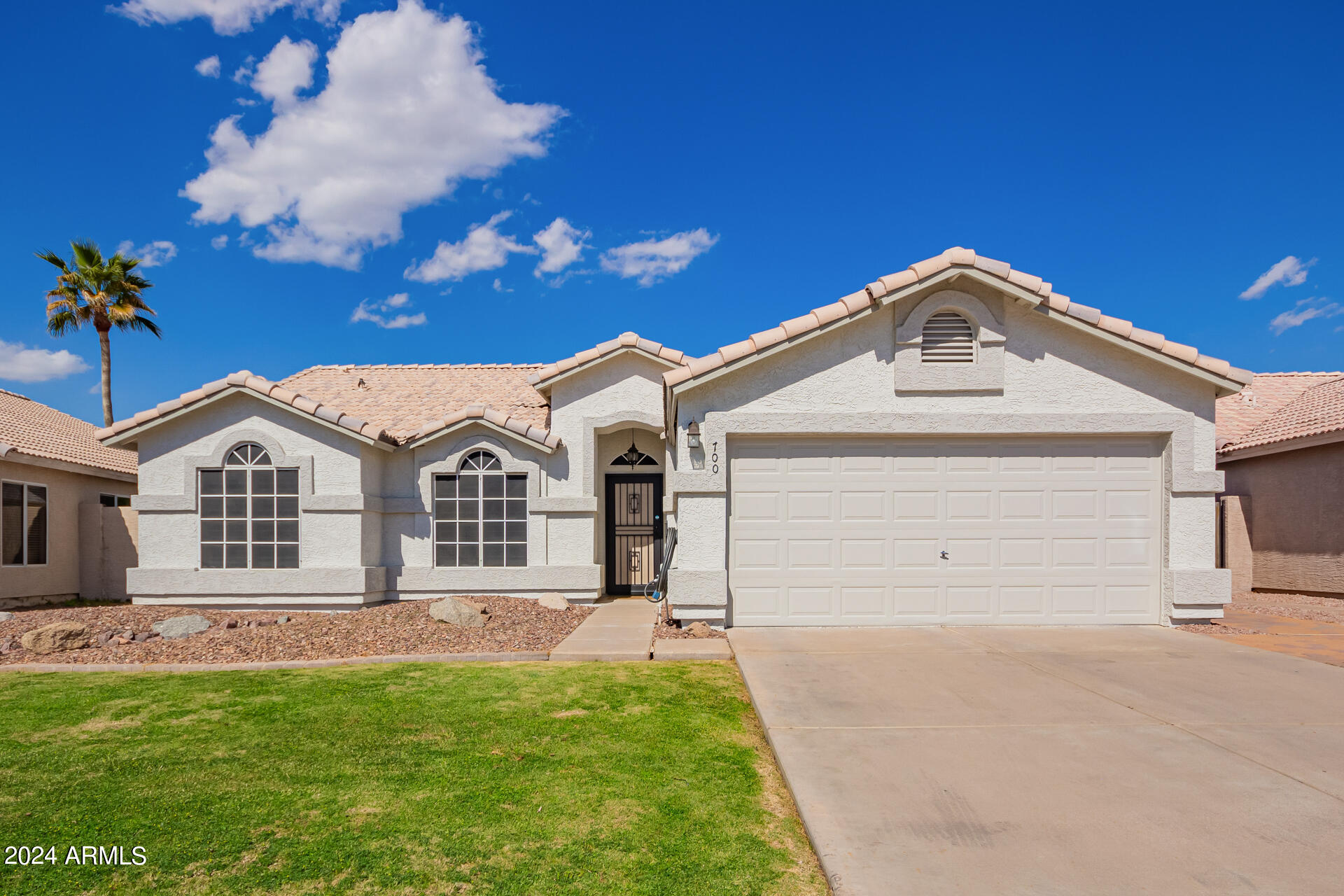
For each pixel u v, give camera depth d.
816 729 5.94
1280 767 5.13
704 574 10.09
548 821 4.47
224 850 4.13
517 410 15.94
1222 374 9.88
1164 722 6.10
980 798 4.64
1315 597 14.75
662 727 6.22
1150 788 4.79
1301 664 8.04
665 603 13.44
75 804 4.71
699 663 8.55
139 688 7.60
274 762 5.45
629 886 3.75
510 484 13.99
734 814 4.59
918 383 10.18
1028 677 7.53
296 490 13.14
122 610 12.16
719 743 5.84
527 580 13.66
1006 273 9.84
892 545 10.35
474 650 9.21
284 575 12.92
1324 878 3.72
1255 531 16.42
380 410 16.23
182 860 4.02
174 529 13.10
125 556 16.14
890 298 9.95
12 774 5.23
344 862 4.00
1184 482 10.16
